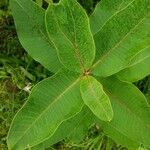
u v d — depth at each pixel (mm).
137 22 244
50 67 293
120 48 255
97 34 253
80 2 403
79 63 256
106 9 287
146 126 287
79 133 325
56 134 307
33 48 291
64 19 232
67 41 244
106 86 284
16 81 394
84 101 257
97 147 391
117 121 289
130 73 289
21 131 277
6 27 406
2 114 398
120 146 386
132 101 283
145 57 286
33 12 285
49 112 272
